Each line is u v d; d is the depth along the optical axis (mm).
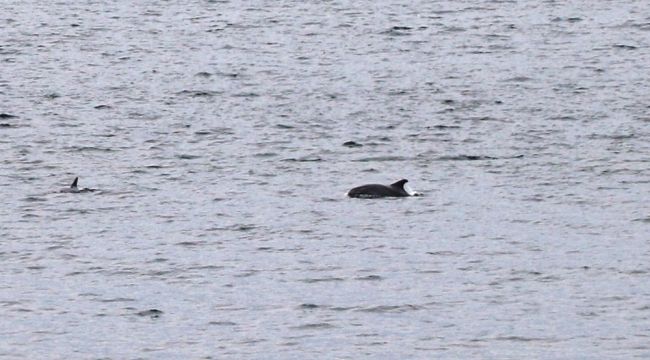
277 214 110000
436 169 130750
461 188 121000
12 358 73438
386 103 171625
